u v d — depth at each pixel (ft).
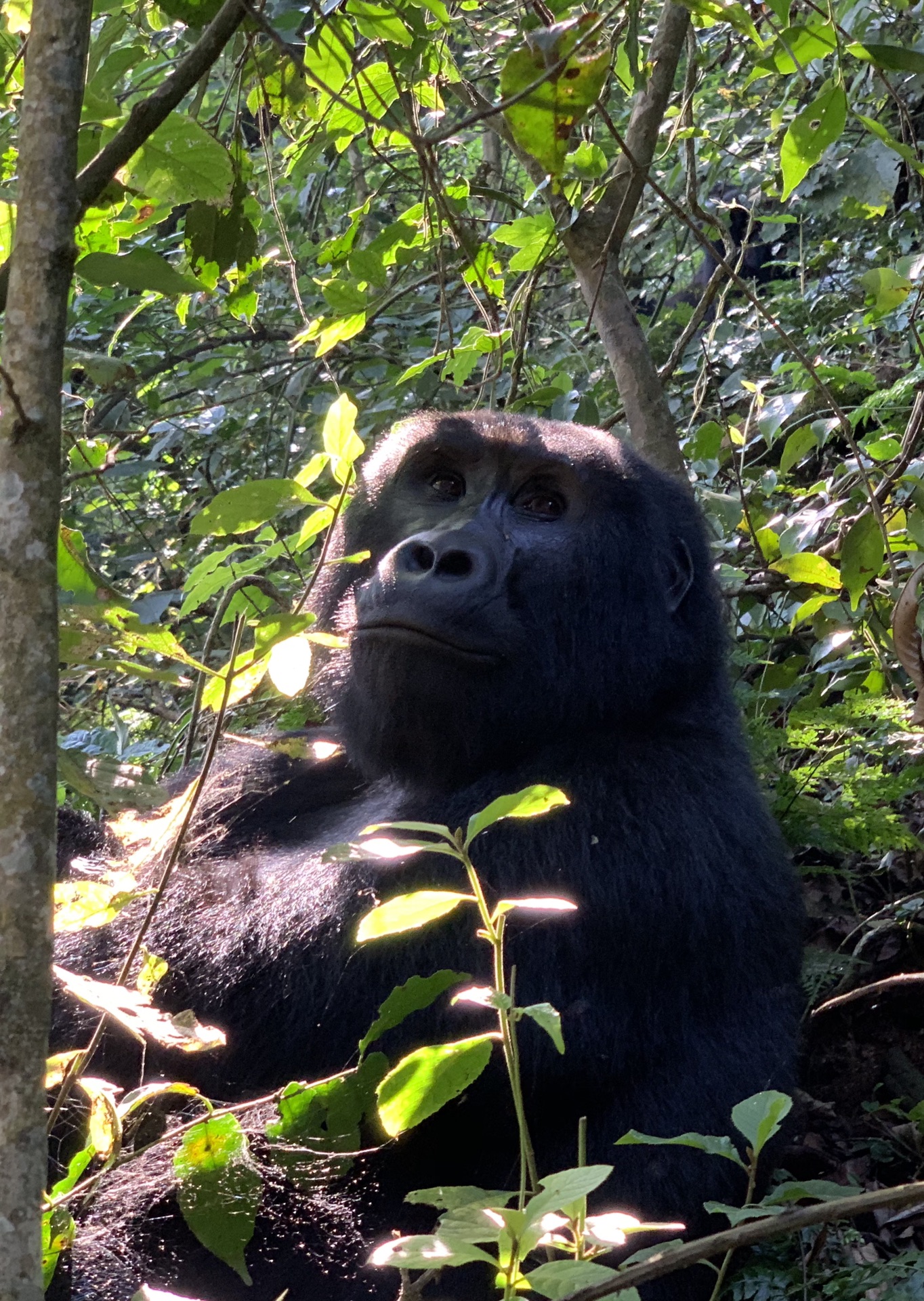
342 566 11.30
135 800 6.54
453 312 20.47
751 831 10.05
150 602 15.55
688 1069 9.11
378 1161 8.67
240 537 18.88
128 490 21.38
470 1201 5.32
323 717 11.98
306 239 21.08
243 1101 8.76
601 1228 5.29
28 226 4.96
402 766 10.23
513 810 5.85
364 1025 8.56
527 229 13.92
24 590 4.76
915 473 13.67
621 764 9.89
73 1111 8.22
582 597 10.21
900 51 10.29
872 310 14.71
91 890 6.81
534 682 10.01
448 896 5.88
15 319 4.92
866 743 12.76
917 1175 11.14
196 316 21.04
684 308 22.16
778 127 16.87
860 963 12.78
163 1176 7.69
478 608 9.79
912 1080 12.31
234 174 9.00
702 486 16.52
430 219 12.89
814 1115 12.10
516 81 8.34
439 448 10.69
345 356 20.43
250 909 9.12
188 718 14.57
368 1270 8.21
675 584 10.89
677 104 22.12
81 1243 7.32
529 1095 8.69
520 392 17.51
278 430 20.74
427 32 10.94
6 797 4.65
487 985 8.54
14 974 4.54
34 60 5.03
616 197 14.73
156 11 12.00
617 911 9.00
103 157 6.35
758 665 16.49
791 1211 5.34
